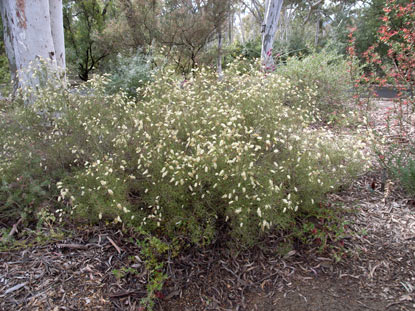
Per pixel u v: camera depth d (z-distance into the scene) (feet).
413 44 12.43
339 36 58.13
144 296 6.56
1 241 7.52
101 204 7.34
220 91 11.27
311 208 8.82
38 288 6.43
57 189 9.00
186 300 6.73
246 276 7.43
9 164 9.07
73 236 7.95
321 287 7.18
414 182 9.87
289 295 6.97
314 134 9.23
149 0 37.88
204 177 7.45
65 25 50.01
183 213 7.95
